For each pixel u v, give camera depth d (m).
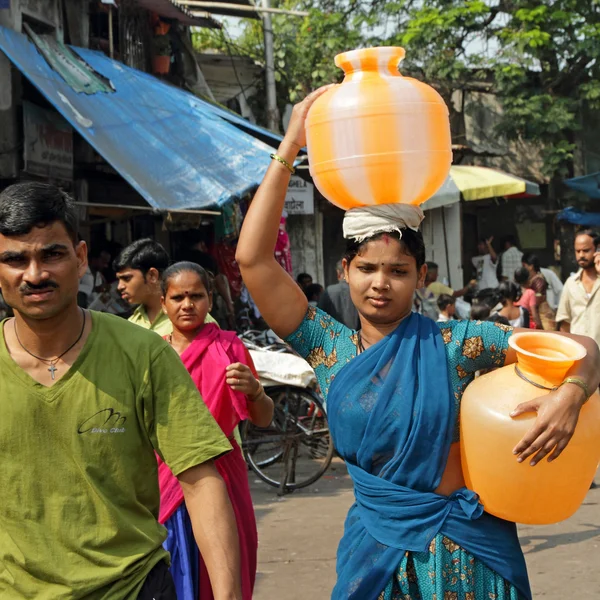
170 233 14.02
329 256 17.47
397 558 2.67
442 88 19.69
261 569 5.47
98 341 2.43
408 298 2.77
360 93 2.68
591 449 2.61
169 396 2.48
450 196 16.12
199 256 11.88
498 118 20.84
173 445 2.47
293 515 6.79
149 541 2.44
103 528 2.38
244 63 17.36
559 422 2.51
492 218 21.70
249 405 4.21
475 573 2.68
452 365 2.74
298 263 16.83
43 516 2.37
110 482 2.40
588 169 20.92
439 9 18.72
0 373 2.38
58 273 2.32
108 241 12.02
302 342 2.92
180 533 3.90
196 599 3.93
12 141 9.23
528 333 2.74
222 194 9.26
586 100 20.50
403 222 2.75
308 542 6.02
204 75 17.16
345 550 2.81
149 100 10.91
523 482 2.59
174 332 4.41
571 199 20.94
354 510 2.83
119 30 12.73
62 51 10.59
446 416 2.67
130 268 4.69
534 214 21.48
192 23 14.62
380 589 2.70
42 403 2.36
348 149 2.68
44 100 9.90
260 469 8.02
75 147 10.61
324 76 18.20
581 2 18.88
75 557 2.37
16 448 2.36
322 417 7.96
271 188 2.91
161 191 8.95
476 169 17.41
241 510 4.07
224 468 4.09
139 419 2.46
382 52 2.70
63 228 2.33
